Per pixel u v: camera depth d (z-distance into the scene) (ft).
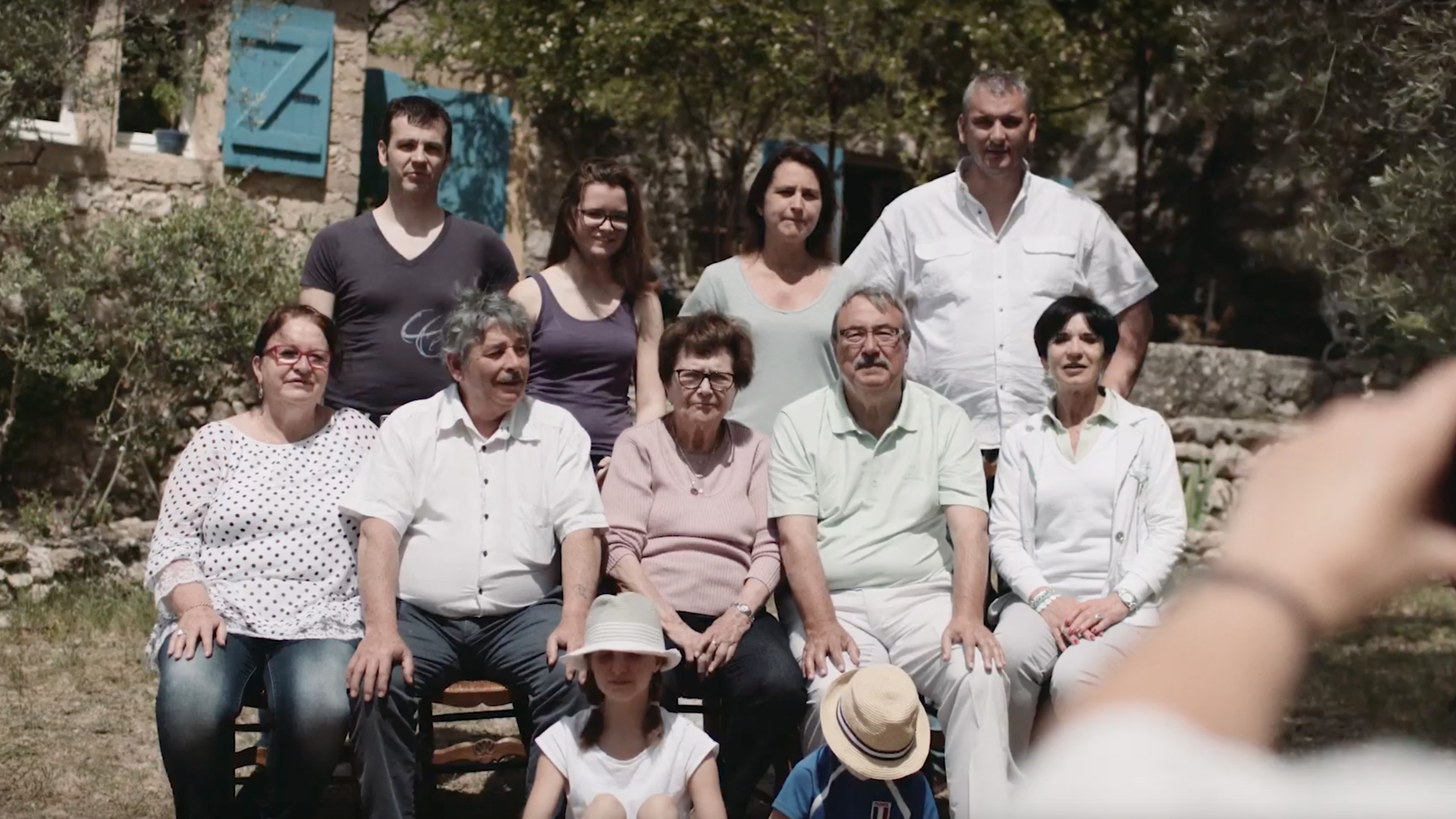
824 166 16.63
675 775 12.80
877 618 14.83
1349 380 34.81
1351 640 23.71
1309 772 1.67
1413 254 20.70
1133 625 14.55
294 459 14.75
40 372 26.22
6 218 25.36
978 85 16.10
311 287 16.15
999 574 15.26
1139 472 15.25
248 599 13.98
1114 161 45.42
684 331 15.02
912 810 12.78
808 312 16.47
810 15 32.94
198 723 13.06
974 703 13.94
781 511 14.97
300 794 13.48
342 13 30.55
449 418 14.46
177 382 26.99
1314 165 23.34
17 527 25.63
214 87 29.14
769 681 13.97
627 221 16.30
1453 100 20.49
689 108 33.35
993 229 16.57
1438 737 18.86
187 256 26.35
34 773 15.92
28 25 24.68
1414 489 1.79
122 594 23.54
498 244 16.87
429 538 14.25
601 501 14.80
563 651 13.78
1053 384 15.72
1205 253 43.47
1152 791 1.63
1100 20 39.55
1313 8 22.82
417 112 16.17
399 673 13.48
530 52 32.58
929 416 15.38
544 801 12.76
